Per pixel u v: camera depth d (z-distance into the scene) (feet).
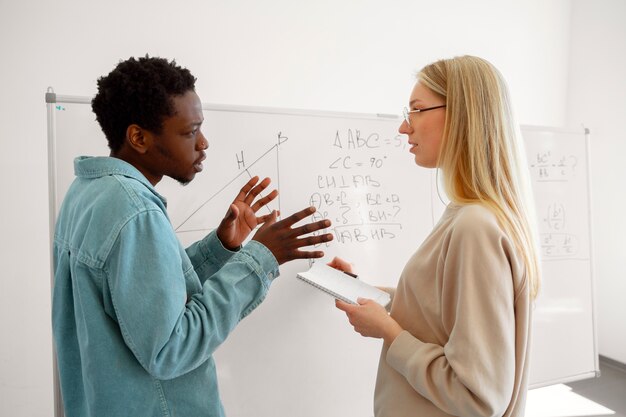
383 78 7.03
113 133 2.53
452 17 7.52
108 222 2.17
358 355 5.02
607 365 8.69
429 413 2.70
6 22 5.00
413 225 5.41
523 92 8.41
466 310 2.31
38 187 5.28
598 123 8.47
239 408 4.50
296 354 4.73
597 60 8.36
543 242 6.28
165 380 2.48
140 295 2.11
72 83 5.30
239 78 6.09
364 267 5.12
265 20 6.19
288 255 2.79
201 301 2.39
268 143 4.63
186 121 2.55
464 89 2.73
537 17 8.40
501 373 2.28
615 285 8.48
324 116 4.91
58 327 2.59
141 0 5.52
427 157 3.03
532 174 6.22
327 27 6.59
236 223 3.36
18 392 5.35
